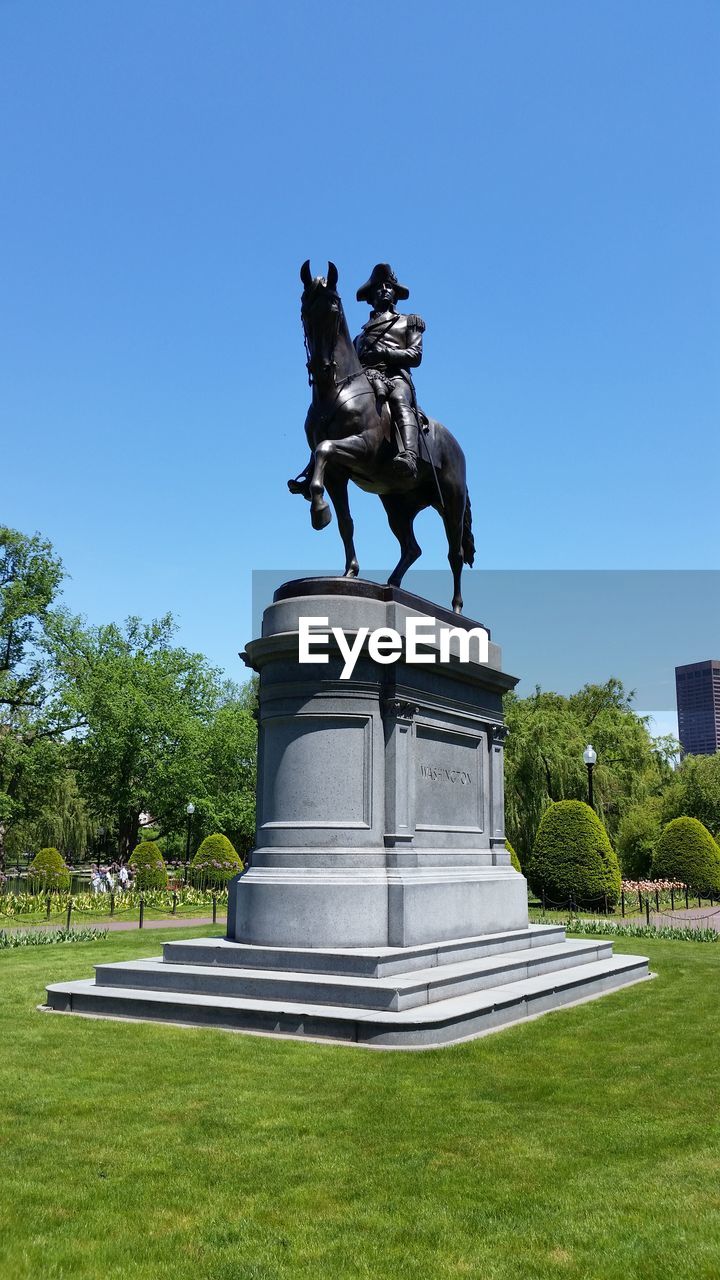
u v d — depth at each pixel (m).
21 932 22.23
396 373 13.29
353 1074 7.54
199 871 39.34
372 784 11.33
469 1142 5.99
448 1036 8.82
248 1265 4.29
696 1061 8.26
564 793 38.41
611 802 44.34
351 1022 8.68
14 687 48.56
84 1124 6.26
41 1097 6.84
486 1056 8.25
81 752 51.38
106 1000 10.00
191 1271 4.24
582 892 28.77
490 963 11.23
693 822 36.66
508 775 38.19
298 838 11.19
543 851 29.58
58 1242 4.49
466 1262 4.34
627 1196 5.11
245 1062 7.85
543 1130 6.25
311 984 9.49
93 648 54.66
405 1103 6.81
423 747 12.38
